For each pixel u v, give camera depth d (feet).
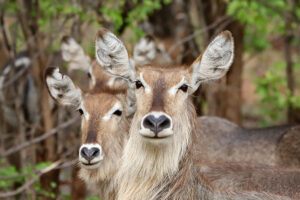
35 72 41.09
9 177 34.91
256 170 28.73
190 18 52.70
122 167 23.62
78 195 39.29
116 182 28.73
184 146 22.76
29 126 43.01
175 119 22.13
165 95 21.99
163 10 54.39
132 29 45.16
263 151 33.40
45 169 35.32
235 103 46.80
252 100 70.79
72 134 40.52
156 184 22.76
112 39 24.97
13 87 44.78
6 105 44.65
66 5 39.37
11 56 42.68
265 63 70.95
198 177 23.36
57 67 29.32
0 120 44.70
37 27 41.19
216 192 23.40
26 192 38.09
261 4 45.65
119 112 28.76
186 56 49.75
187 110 23.08
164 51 45.73
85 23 47.47
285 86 49.24
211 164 30.25
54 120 41.55
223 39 23.93
